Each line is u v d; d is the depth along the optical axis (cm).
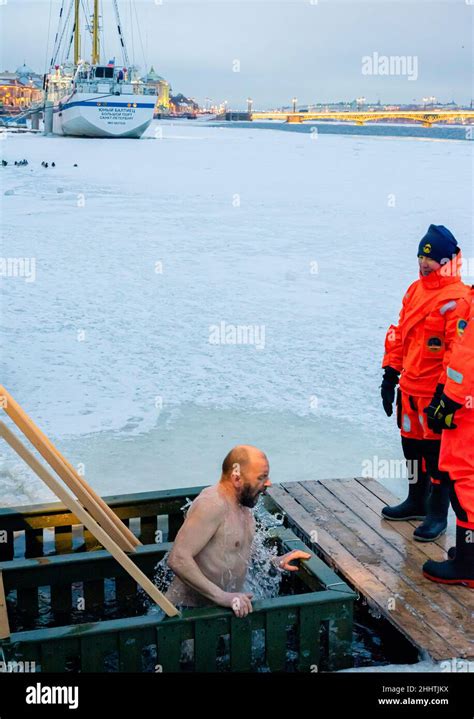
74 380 827
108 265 1486
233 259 1580
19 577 407
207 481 585
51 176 3422
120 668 342
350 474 611
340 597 362
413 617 385
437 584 420
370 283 1380
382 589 413
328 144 7731
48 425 697
